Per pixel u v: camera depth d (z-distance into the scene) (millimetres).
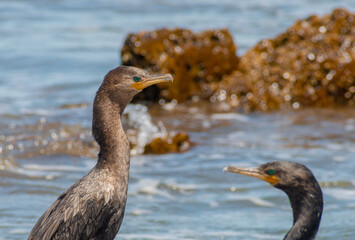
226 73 18531
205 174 12664
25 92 19188
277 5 32562
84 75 21578
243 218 10773
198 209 11117
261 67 18359
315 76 18250
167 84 18016
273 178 8039
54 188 11789
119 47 25641
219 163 13211
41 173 12430
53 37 27047
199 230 10250
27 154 13250
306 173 7957
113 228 7488
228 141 14695
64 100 18344
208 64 18438
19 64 22844
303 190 7934
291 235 7879
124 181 7562
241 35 26547
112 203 7383
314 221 7926
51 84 20281
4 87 19766
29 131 14688
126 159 7617
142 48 18250
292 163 8078
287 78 18172
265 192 11891
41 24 29422
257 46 18922
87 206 7207
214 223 10539
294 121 16500
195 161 13352
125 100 7688
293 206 8086
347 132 15398
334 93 18234
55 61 23281
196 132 15352
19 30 28141
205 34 18750
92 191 7293
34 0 33906
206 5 32844
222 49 18578
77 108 17250
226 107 17734
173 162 13320
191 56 18375
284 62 18391
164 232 10133
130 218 10672
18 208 10828
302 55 18516
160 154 13820
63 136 14453
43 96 18750
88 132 14812
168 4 33344
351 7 31875
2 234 9711
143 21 30016
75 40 26672
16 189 11609
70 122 15555
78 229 7160
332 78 18250
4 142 13773
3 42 25922
